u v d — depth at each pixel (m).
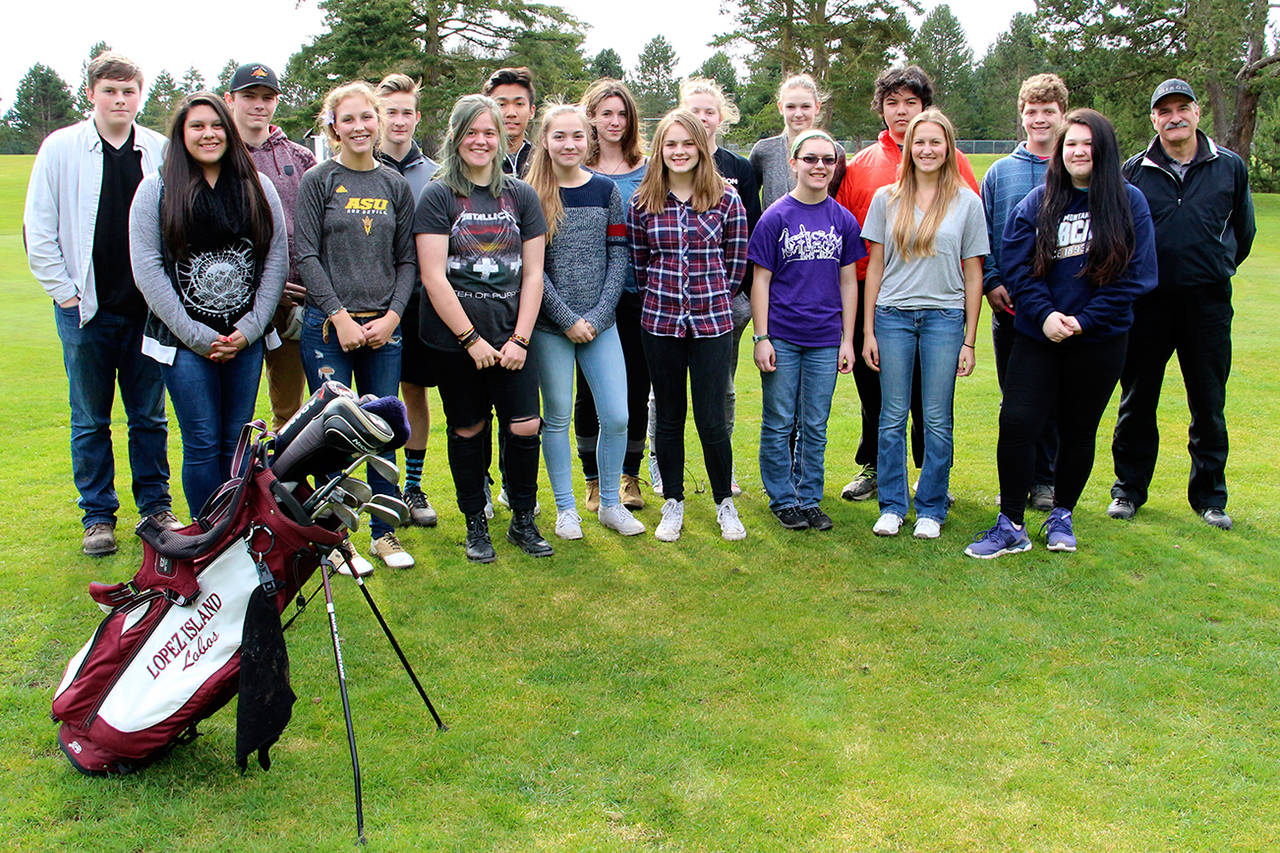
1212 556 4.58
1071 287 4.41
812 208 4.82
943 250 4.66
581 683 3.47
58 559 4.42
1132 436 5.10
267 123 4.73
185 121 3.84
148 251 3.91
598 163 5.11
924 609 4.06
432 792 2.86
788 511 5.02
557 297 4.59
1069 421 4.60
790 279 4.83
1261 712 3.27
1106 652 3.69
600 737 3.13
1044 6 33.09
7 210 30.91
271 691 2.77
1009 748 3.07
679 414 4.84
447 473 5.92
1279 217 27.78
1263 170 38.09
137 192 3.95
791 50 36.88
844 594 4.22
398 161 4.87
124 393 4.55
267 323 4.18
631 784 2.89
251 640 2.76
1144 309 4.91
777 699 3.37
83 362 4.37
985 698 3.37
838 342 4.93
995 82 80.12
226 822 2.71
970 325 4.88
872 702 3.35
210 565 2.86
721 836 2.67
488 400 4.64
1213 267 4.76
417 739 3.12
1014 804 2.80
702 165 4.60
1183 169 4.78
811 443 5.04
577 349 4.81
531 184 4.64
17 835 2.65
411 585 4.31
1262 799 2.82
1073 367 4.48
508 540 4.85
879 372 4.96
